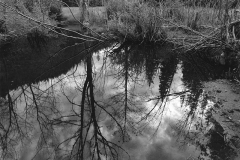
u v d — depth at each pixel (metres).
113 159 2.38
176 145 2.53
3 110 3.65
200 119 3.01
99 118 3.39
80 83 4.95
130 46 7.27
